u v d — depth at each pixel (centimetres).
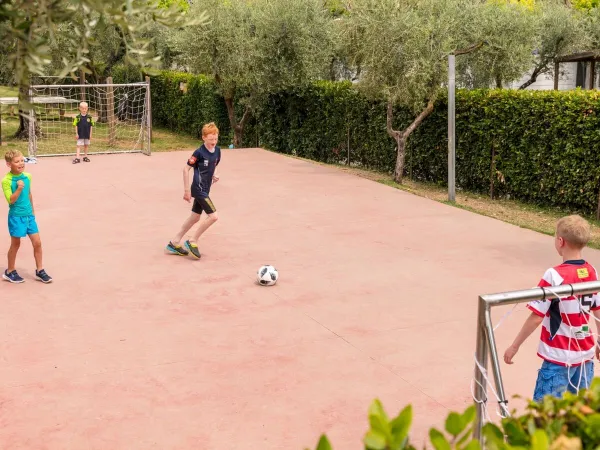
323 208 1362
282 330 769
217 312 821
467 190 1631
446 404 608
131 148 2408
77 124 1883
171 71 3003
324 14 2144
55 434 557
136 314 813
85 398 616
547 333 479
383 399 616
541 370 486
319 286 912
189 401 611
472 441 221
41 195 1467
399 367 680
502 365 679
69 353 708
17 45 284
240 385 641
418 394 626
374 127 1847
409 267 994
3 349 716
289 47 2058
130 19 298
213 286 911
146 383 645
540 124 1416
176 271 971
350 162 1962
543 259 1038
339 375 662
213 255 1048
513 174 1495
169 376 658
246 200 1427
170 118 2966
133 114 3028
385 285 918
